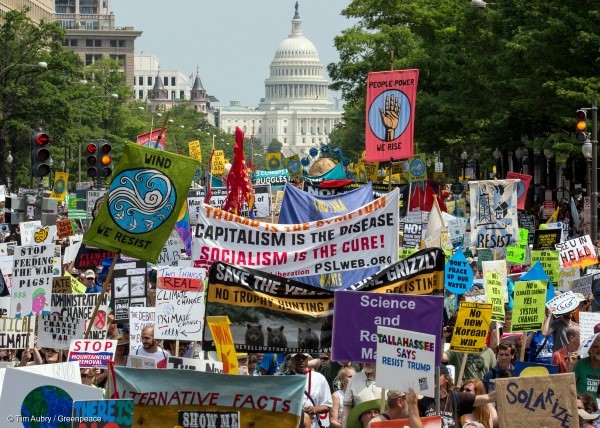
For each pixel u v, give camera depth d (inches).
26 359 1227.9
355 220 1169.4
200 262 1168.8
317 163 2155.5
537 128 4347.9
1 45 6569.9
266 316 1026.7
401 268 1013.2
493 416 1015.0
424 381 853.2
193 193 2118.6
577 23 3521.2
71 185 7426.2
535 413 856.9
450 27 5147.6
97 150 2615.7
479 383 1021.2
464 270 1336.1
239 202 1622.8
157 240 1111.0
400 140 1514.5
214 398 875.4
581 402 992.2
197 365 1072.8
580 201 3983.8
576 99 3496.6
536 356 1349.7
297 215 1540.4
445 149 5851.4
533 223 2503.7
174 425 869.8
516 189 1798.7
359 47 5762.8
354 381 1038.4
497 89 4084.6
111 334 1362.0
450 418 941.2
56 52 6692.9
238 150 1600.6
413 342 856.9
